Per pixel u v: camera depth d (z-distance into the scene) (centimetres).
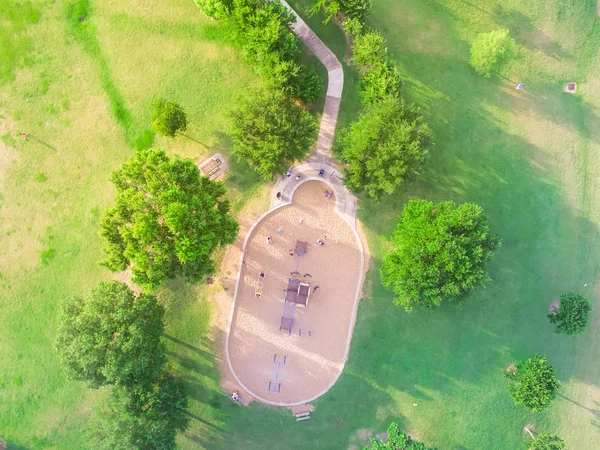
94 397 4734
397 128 4003
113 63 4722
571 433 4775
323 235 4734
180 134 4722
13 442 4725
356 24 4244
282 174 4506
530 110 4762
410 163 4075
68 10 4728
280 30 4103
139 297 4159
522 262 4753
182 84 4731
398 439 4241
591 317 4769
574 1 4731
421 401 4762
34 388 4728
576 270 4756
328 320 4756
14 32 4722
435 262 3950
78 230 4725
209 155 4731
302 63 4684
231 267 4712
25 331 4712
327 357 4762
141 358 4012
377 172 4081
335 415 4766
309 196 4731
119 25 4716
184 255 3844
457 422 4775
